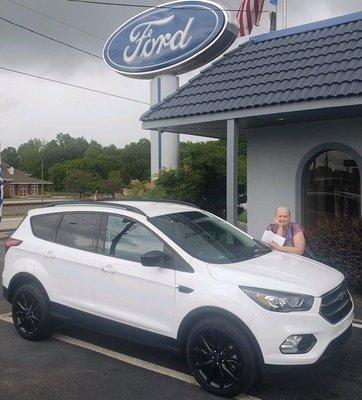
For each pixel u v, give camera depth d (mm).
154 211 5398
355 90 7574
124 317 4961
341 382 4621
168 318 4652
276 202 10625
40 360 5160
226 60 10547
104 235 5355
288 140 10391
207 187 13344
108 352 5383
